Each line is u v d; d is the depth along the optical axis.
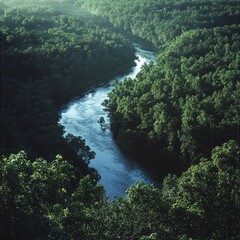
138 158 125.31
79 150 116.81
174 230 48.28
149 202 47.16
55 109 143.62
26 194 38.88
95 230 43.16
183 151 116.81
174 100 136.38
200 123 117.25
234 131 115.88
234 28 187.12
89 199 47.22
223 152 53.53
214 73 141.25
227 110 121.81
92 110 157.38
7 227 34.97
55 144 112.69
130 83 158.88
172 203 51.53
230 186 50.72
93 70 191.62
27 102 130.50
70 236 38.41
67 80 167.75
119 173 116.69
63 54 182.38
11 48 161.12
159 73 158.62
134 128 135.88
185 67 152.50
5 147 106.94
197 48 170.75
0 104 129.38
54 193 42.09
